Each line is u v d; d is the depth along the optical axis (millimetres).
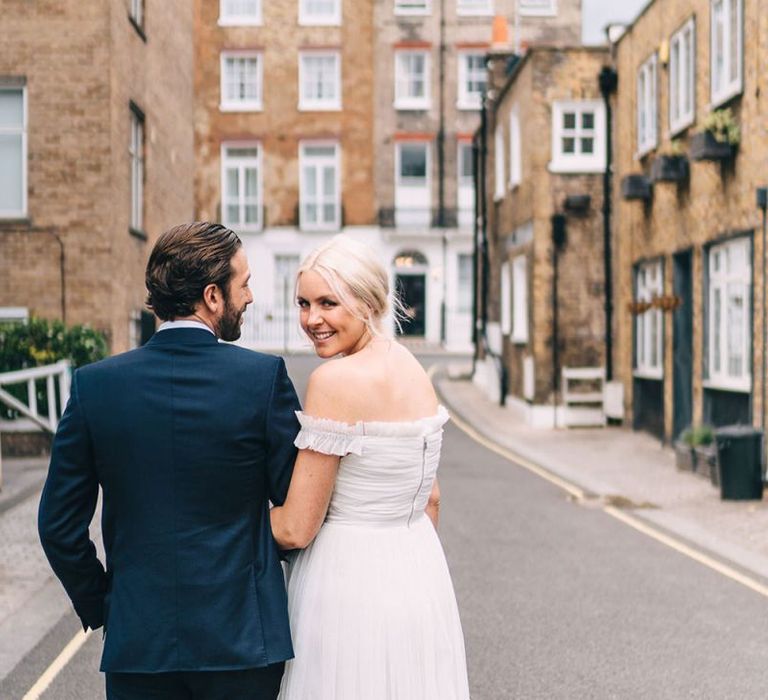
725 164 13180
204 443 2572
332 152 40281
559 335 19688
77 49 15172
